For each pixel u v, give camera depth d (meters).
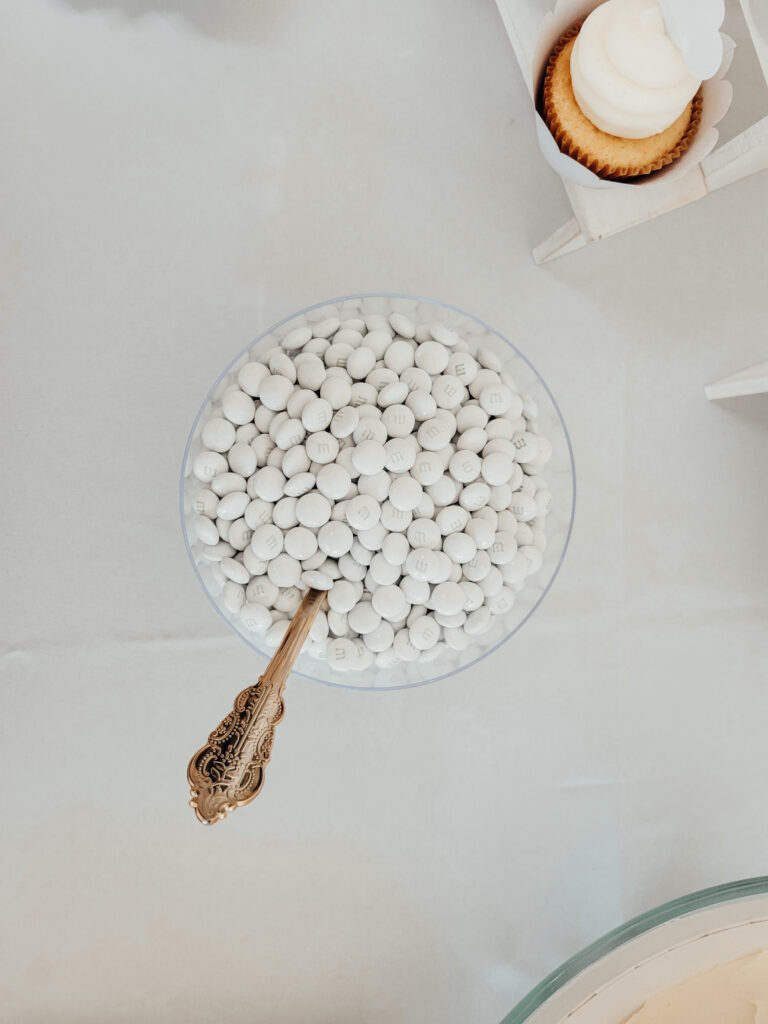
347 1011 0.48
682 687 0.50
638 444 0.51
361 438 0.37
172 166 0.50
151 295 0.49
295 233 0.50
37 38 0.49
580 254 0.51
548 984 0.35
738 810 0.50
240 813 0.48
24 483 0.48
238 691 0.48
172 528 0.48
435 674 0.41
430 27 0.51
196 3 0.50
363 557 0.37
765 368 0.48
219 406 0.40
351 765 0.48
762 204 0.51
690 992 0.33
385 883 0.48
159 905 0.47
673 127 0.39
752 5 0.37
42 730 0.47
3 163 0.49
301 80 0.51
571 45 0.39
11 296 0.48
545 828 0.49
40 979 0.47
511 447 0.39
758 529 0.51
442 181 0.51
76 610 0.48
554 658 0.50
